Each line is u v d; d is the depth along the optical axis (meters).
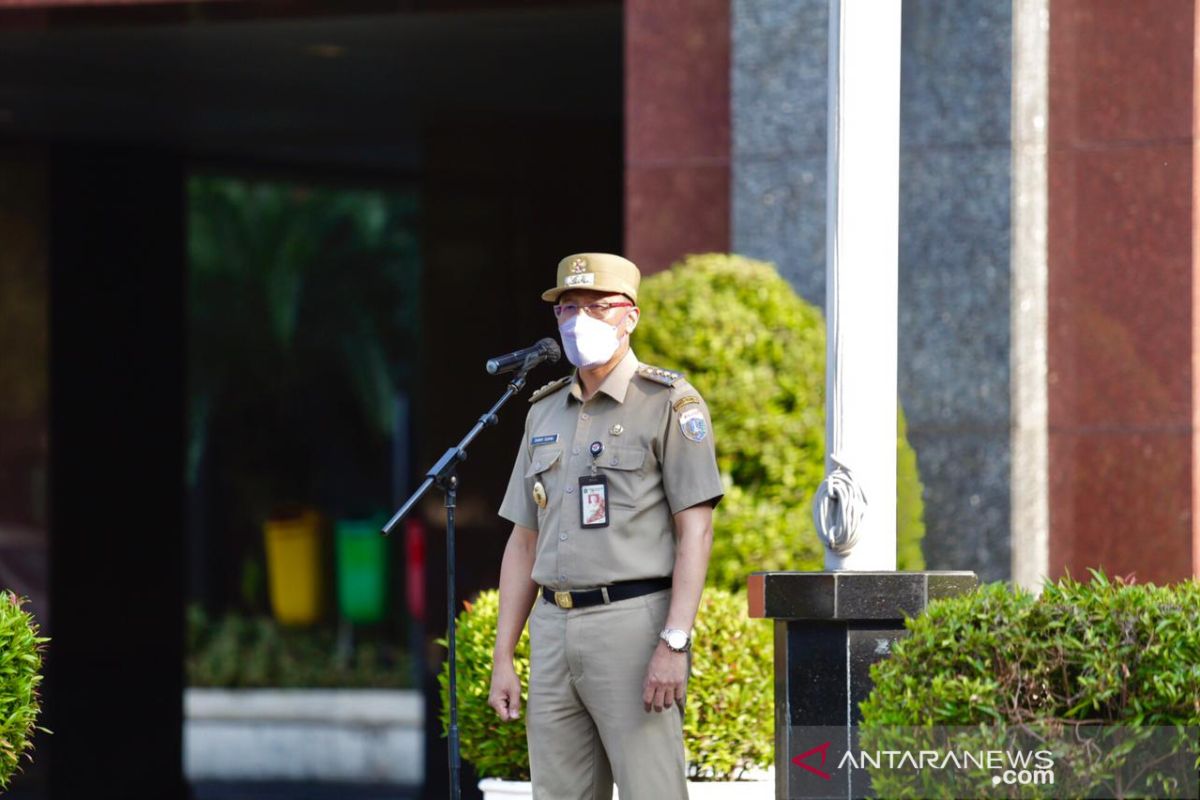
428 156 37.75
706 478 15.11
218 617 58.16
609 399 15.49
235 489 62.44
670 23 24.83
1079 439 23.73
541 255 37.44
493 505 36.66
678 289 21.98
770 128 24.20
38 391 36.25
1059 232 23.89
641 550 15.20
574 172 37.50
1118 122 23.66
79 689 36.41
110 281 37.62
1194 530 23.25
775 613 16.22
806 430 21.48
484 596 19.64
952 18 24.09
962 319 23.92
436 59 32.16
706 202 24.70
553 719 15.51
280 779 38.34
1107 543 23.56
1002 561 23.58
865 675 16.16
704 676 18.70
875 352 17.00
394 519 16.42
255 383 62.62
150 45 30.59
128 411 37.81
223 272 61.38
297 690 45.34
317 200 62.03
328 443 63.34
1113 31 23.66
